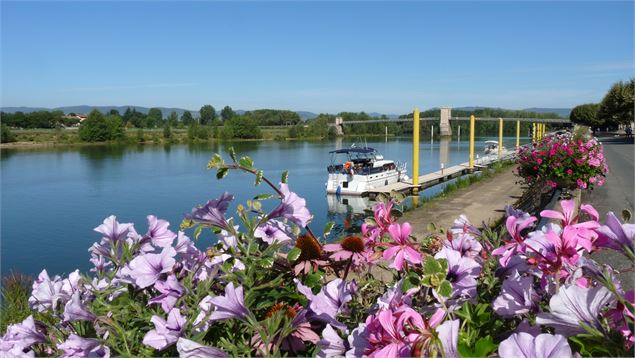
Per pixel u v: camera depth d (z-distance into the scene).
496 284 1.42
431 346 0.99
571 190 10.93
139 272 1.49
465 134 116.94
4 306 6.61
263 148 83.12
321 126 121.00
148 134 116.56
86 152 78.06
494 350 1.05
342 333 1.33
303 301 1.51
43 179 42.50
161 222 1.75
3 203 30.47
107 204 29.69
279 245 1.51
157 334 1.28
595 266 1.14
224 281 1.57
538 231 1.30
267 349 1.21
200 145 96.94
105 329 1.38
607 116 67.06
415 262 1.34
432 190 27.80
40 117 136.88
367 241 1.59
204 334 1.28
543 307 1.19
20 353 1.50
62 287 1.75
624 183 16.12
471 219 12.69
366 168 29.89
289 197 1.60
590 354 1.03
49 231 22.55
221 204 1.53
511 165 32.22
